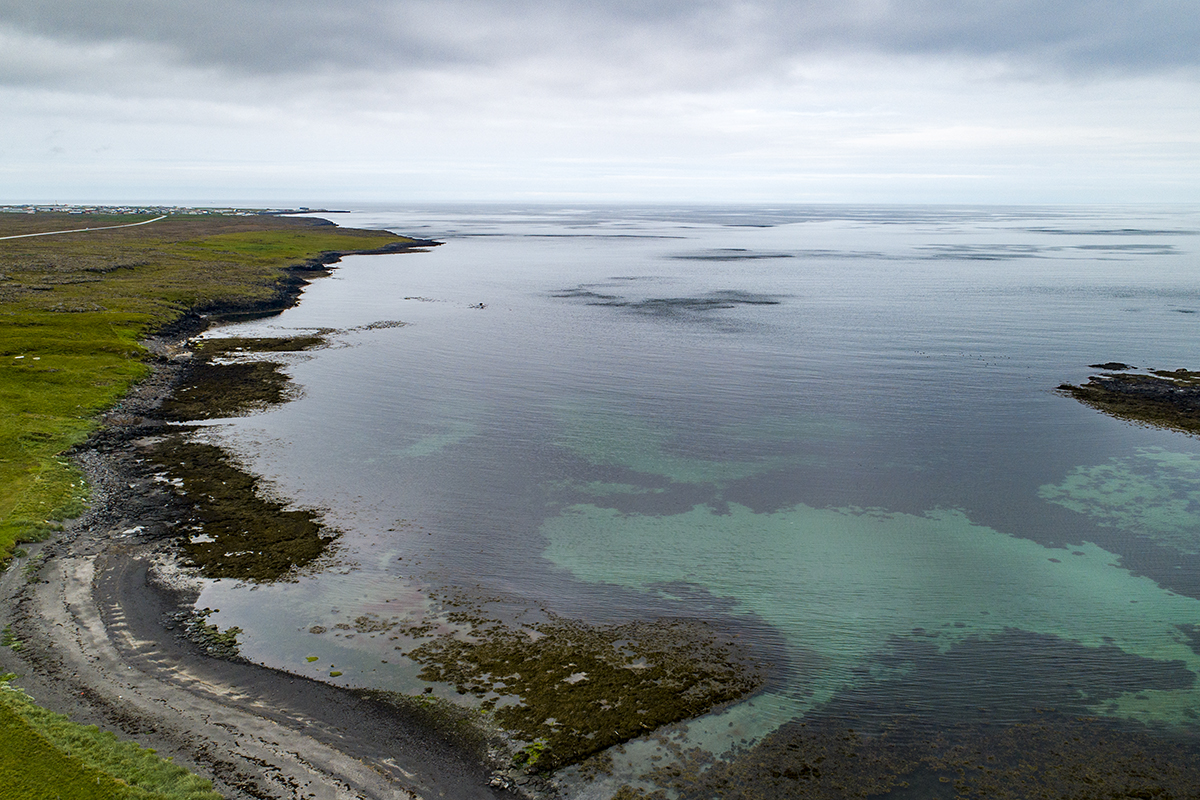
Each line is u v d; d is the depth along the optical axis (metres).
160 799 18.86
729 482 42.53
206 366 65.81
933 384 61.81
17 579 29.56
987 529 37.09
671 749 22.09
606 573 32.47
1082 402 56.44
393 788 20.39
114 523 35.12
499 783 20.72
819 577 32.50
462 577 31.75
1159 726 23.69
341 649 26.39
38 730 20.83
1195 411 53.81
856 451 47.22
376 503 38.81
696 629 28.39
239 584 30.44
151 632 26.88
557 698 24.09
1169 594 31.45
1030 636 28.42
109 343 66.69
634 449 47.44
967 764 21.97
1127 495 40.84
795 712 23.91
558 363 69.38
